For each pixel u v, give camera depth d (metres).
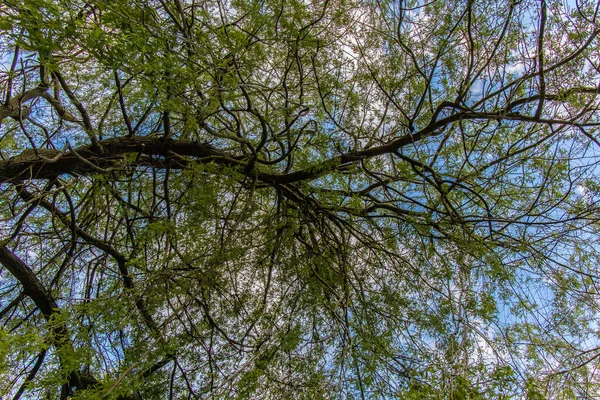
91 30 1.77
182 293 3.25
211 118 4.11
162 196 4.33
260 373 2.65
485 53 3.82
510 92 3.52
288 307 4.00
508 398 2.26
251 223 4.06
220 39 2.56
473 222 3.81
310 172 3.95
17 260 3.43
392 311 3.89
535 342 3.11
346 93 4.34
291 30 3.43
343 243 4.46
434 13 3.95
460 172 3.88
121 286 3.75
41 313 3.67
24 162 3.09
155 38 2.03
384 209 4.76
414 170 3.78
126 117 3.42
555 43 3.52
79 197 4.38
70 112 4.07
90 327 2.82
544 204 3.84
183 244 3.43
